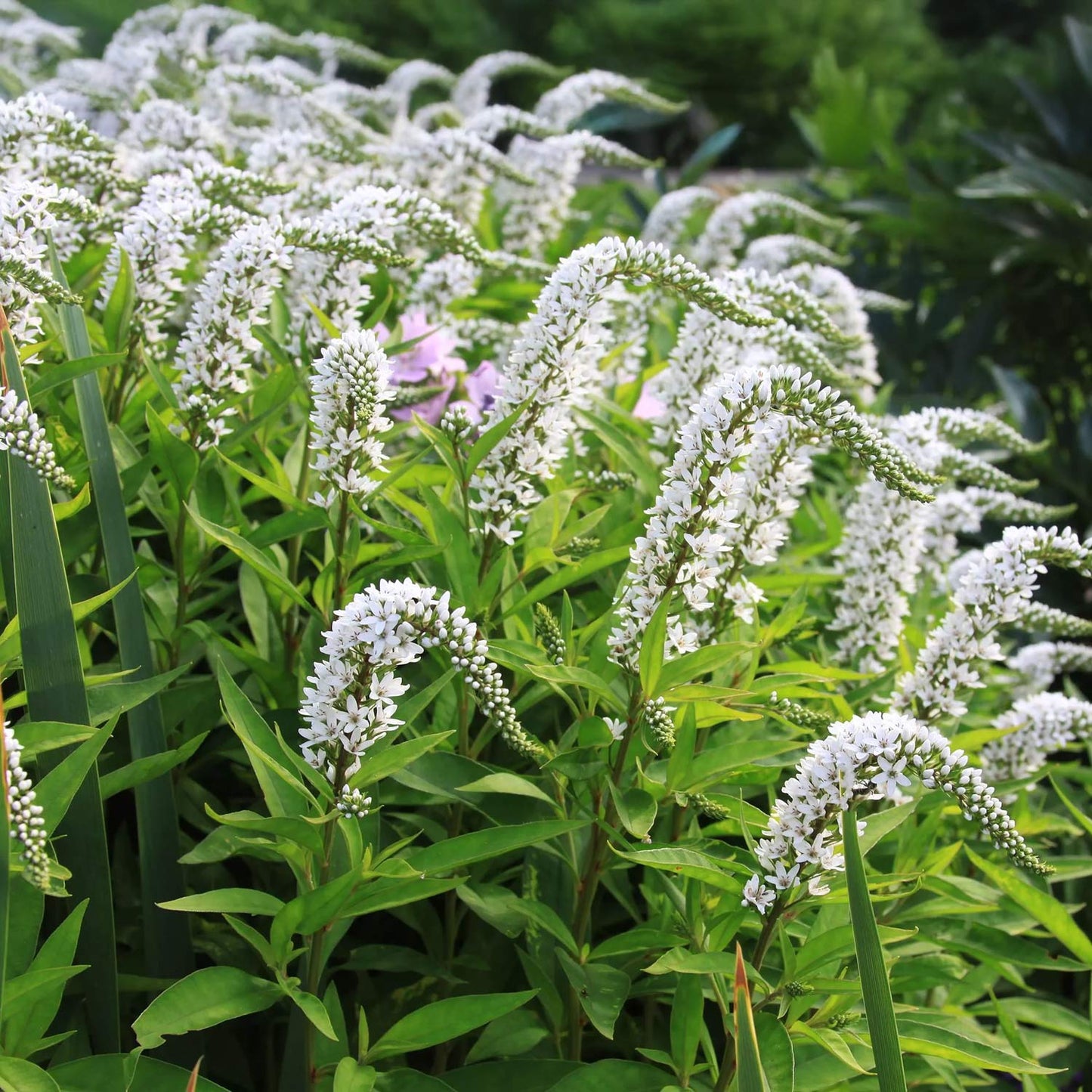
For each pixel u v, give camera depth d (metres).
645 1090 1.19
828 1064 1.22
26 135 1.36
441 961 1.30
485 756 1.38
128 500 1.32
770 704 1.26
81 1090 1.11
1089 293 3.16
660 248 1.26
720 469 1.20
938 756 1.13
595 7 10.06
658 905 1.28
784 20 9.94
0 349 1.18
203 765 1.38
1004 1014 1.30
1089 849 1.57
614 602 1.26
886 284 2.92
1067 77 3.13
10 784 1.07
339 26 5.36
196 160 1.45
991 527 2.25
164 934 1.22
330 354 1.22
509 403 1.28
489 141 2.04
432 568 1.38
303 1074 1.18
